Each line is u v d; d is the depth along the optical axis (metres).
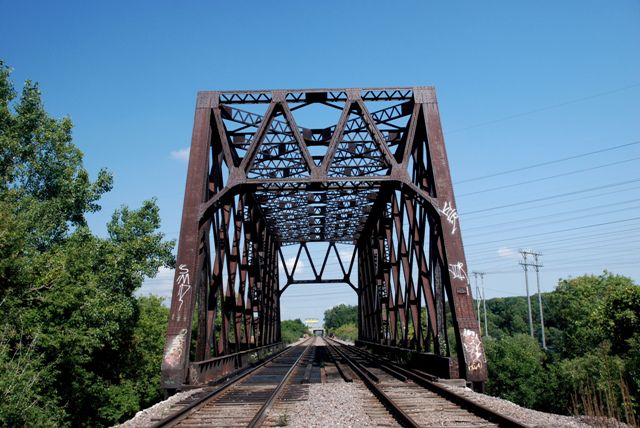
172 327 15.73
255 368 21.50
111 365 25.86
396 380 16.28
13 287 16.02
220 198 17.77
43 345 17.12
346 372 19.61
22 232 16.19
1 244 15.13
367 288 41.97
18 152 21.73
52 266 17.69
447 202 17.31
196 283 16.42
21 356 15.27
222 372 19.09
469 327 15.62
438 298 18.20
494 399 12.17
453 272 16.33
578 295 55.50
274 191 20.70
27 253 18.17
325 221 43.31
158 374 30.38
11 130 21.88
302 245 52.53
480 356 15.24
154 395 29.38
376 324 35.03
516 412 10.48
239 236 26.30
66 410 20.39
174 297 16.05
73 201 23.08
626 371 25.88
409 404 11.17
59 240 22.38
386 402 11.09
